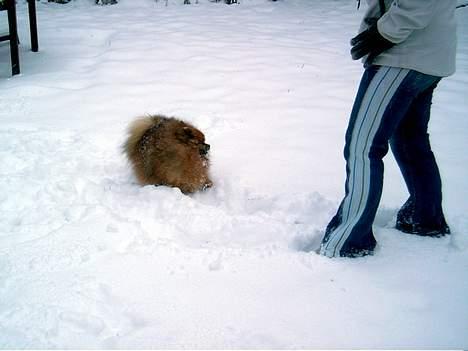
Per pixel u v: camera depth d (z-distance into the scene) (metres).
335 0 11.38
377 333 2.03
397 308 2.19
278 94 5.62
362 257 2.60
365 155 2.46
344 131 4.68
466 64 6.74
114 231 2.79
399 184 3.68
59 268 2.42
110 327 2.03
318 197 3.38
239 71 6.33
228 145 4.39
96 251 2.57
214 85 5.83
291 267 2.48
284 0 11.40
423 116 2.61
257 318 2.10
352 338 2.00
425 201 2.73
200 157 3.67
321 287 2.32
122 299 2.20
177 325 2.04
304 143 4.42
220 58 6.82
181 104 5.26
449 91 5.73
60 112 4.99
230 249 2.65
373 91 2.39
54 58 6.85
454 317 2.13
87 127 4.65
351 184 2.52
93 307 2.13
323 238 2.72
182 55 6.90
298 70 6.46
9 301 2.16
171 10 10.01
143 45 7.28
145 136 3.72
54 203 3.20
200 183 3.72
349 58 7.07
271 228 2.98
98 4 10.47
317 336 2.00
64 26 8.37
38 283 2.29
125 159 4.01
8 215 3.02
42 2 10.55
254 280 2.37
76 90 5.61
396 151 2.74
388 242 2.76
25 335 1.95
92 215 2.97
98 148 4.23
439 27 2.28
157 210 3.21
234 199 3.54
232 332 2.01
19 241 2.70
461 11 9.71
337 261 2.54
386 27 2.21
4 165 3.76
